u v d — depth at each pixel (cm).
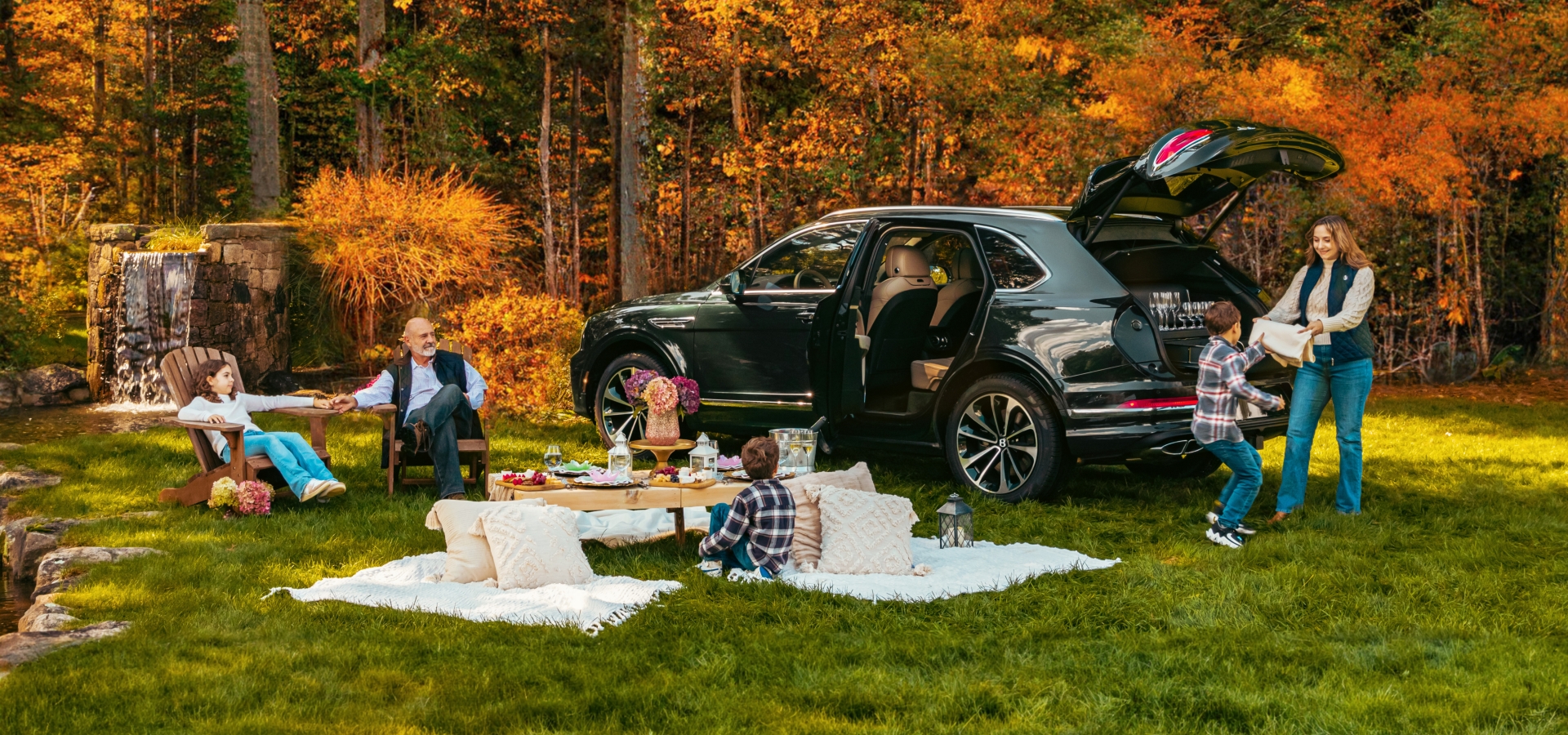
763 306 812
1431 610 485
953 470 734
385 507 695
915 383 785
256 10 1788
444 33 1878
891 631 455
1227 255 1476
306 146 2073
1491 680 393
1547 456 884
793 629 455
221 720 362
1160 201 738
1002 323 703
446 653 428
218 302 1344
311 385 1362
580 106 1927
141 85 1989
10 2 1928
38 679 390
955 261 822
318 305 1459
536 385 1073
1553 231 1467
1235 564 559
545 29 1805
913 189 1648
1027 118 1535
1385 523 656
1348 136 1391
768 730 355
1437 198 1362
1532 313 1526
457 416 751
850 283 763
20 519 665
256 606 488
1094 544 605
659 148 1778
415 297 1452
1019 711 370
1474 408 1171
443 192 1573
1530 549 596
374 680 398
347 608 479
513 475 589
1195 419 611
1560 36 1402
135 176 2136
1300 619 472
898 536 542
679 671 413
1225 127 677
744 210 1812
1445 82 1477
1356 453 668
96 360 1341
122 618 474
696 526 639
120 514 683
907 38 1539
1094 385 668
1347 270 646
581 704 375
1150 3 1609
